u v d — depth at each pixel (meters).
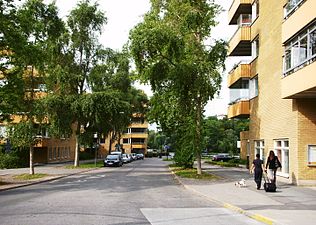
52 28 33.31
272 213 12.38
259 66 29.72
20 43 23.44
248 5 34.22
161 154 107.06
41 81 31.55
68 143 69.50
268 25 27.12
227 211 13.55
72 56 44.09
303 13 18.56
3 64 24.20
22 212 12.78
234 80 35.81
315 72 16.86
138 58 27.50
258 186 19.70
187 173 30.56
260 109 29.39
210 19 28.41
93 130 46.75
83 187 22.14
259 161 19.88
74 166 45.03
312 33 17.92
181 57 28.05
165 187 22.12
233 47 36.72
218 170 35.12
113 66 48.12
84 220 11.28
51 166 47.84
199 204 15.27
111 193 18.95
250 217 12.34
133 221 11.23
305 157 20.92
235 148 84.19
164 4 29.31
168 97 29.56
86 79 44.69
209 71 27.83
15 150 46.34
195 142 29.25
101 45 45.81
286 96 20.80
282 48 23.66
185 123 34.94
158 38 26.39
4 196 17.84
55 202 15.47
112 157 48.84
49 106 39.94
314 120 21.00
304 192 18.27
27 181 25.75
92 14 44.53
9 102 24.44
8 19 23.33
